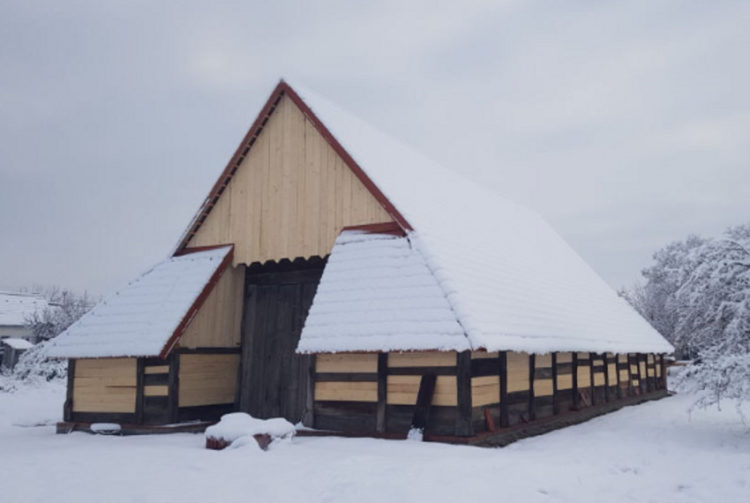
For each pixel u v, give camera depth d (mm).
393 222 14547
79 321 16766
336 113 17875
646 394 23656
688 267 13992
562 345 14758
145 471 8547
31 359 30297
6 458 9734
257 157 17172
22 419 18906
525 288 16750
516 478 8055
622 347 19859
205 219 17828
